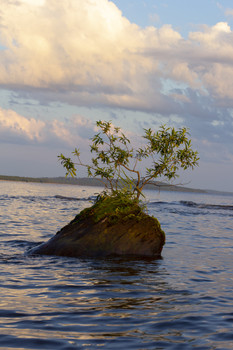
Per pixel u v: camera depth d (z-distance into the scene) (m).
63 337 4.91
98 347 4.61
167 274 9.25
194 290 7.76
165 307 6.48
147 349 4.59
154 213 29.98
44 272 8.90
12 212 25.72
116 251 11.31
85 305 6.43
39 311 5.98
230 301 6.98
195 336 5.08
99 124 13.07
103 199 12.29
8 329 5.11
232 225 24.19
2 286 7.44
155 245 11.74
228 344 4.80
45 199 46.28
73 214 26.88
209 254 12.64
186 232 18.81
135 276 8.89
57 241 11.52
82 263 10.13
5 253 11.18
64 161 12.79
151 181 13.00
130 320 5.71
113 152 12.96
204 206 44.41
